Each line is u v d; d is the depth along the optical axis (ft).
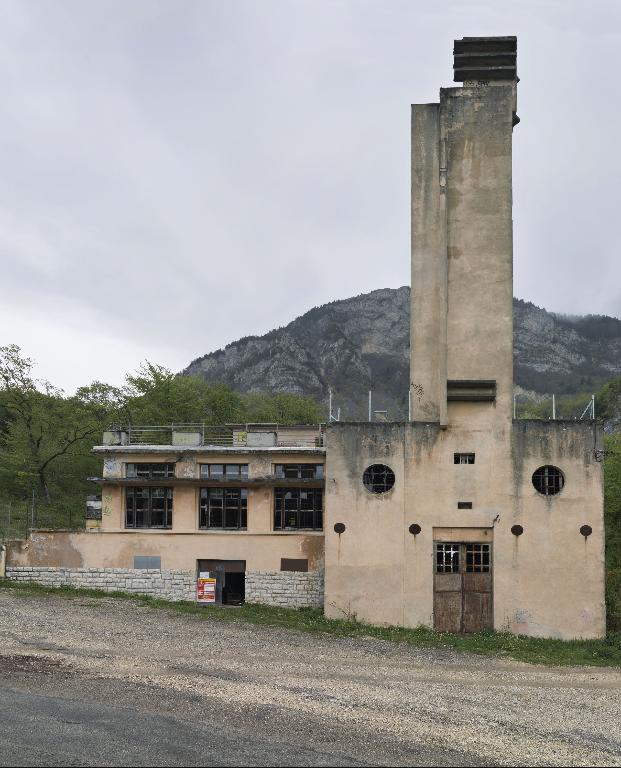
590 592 109.09
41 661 85.15
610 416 312.71
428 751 61.00
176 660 88.79
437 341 117.08
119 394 243.81
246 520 139.03
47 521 184.34
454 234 116.37
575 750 62.80
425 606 111.86
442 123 118.11
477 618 111.34
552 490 112.16
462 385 113.19
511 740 64.44
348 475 115.34
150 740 61.21
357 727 66.03
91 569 139.33
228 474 140.26
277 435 149.89
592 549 109.91
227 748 59.98
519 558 110.73
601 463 111.14
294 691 76.48
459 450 113.50
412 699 75.56
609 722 70.90
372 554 113.80
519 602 110.11
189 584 137.59
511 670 91.25
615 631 113.70
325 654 95.71
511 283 114.93
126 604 129.08
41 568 139.95
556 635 108.88
